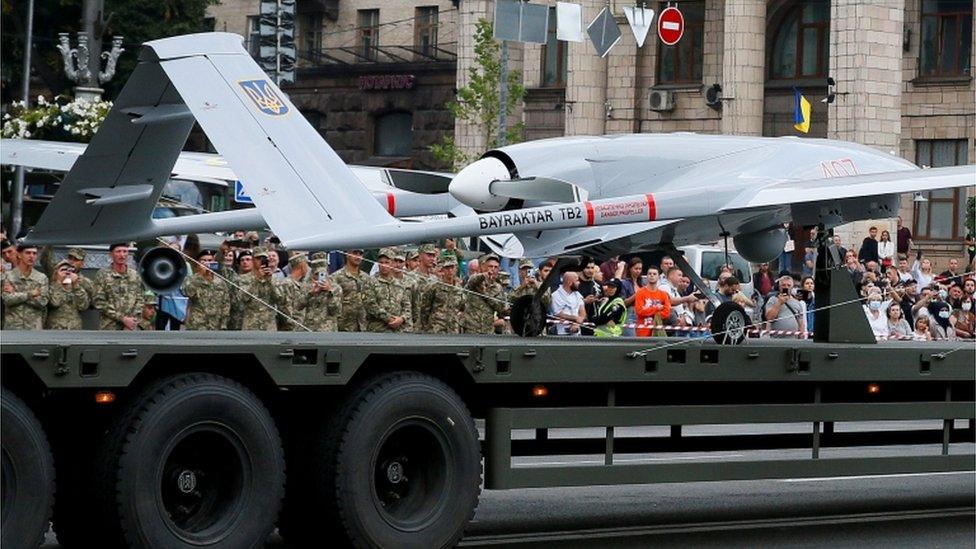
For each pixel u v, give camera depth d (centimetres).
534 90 14825
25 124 8150
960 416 3478
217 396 2553
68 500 2564
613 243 3512
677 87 14288
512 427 2872
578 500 3825
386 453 2753
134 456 2477
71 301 4628
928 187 3491
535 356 2869
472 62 14575
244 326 4712
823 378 3222
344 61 16738
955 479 4541
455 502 2791
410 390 2739
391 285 4884
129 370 2456
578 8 7494
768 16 14100
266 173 2956
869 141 12675
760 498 3950
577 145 3512
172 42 2959
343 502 2669
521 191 3388
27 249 4553
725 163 3616
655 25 14425
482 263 5147
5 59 15038
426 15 16462
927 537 3400
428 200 3572
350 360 2669
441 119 16100
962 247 12988
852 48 12669
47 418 2508
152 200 3133
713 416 3112
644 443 3300
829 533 3409
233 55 3000
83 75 8506
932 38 13638
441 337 3156
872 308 6300
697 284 3653
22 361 2378
